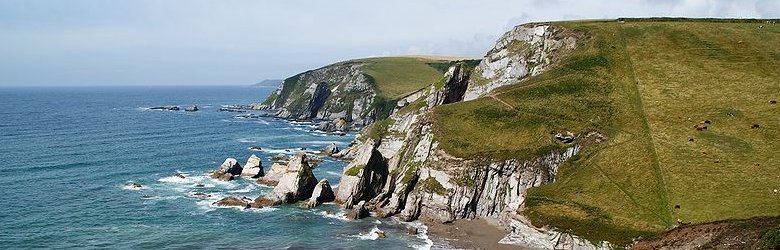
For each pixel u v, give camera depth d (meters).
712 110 102.19
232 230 85.56
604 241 73.62
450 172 94.88
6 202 98.00
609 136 99.44
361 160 104.44
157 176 122.94
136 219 90.19
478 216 93.50
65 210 94.19
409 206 93.50
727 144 90.94
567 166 95.00
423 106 142.75
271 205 99.31
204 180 119.75
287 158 148.62
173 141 178.50
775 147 88.06
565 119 105.88
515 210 86.19
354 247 78.62
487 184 94.38
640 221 76.50
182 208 97.00
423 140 105.50
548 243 77.81
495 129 104.88
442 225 89.88
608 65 126.00
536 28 147.25
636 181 86.00
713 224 69.56
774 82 108.06
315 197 100.62
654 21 146.12
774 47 121.75
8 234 81.25
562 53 137.50
